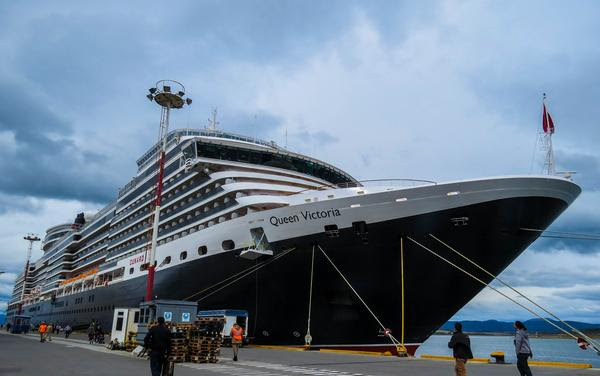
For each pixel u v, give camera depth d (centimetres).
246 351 2514
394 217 2480
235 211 3094
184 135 4612
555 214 2477
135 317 2611
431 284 2575
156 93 3322
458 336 1206
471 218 2388
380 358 2109
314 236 2655
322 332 2816
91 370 1523
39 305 8075
